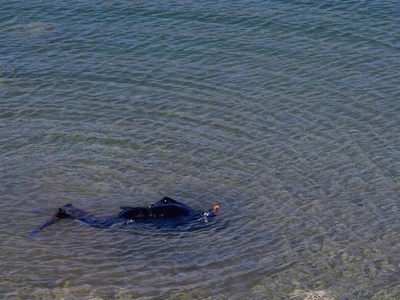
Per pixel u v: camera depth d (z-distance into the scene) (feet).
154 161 89.86
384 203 82.07
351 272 71.92
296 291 69.46
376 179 85.97
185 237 77.10
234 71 109.29
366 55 112.88
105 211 81.35
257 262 73.56
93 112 100.01
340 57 112.37
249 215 80.64
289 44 116.16
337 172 87.35
